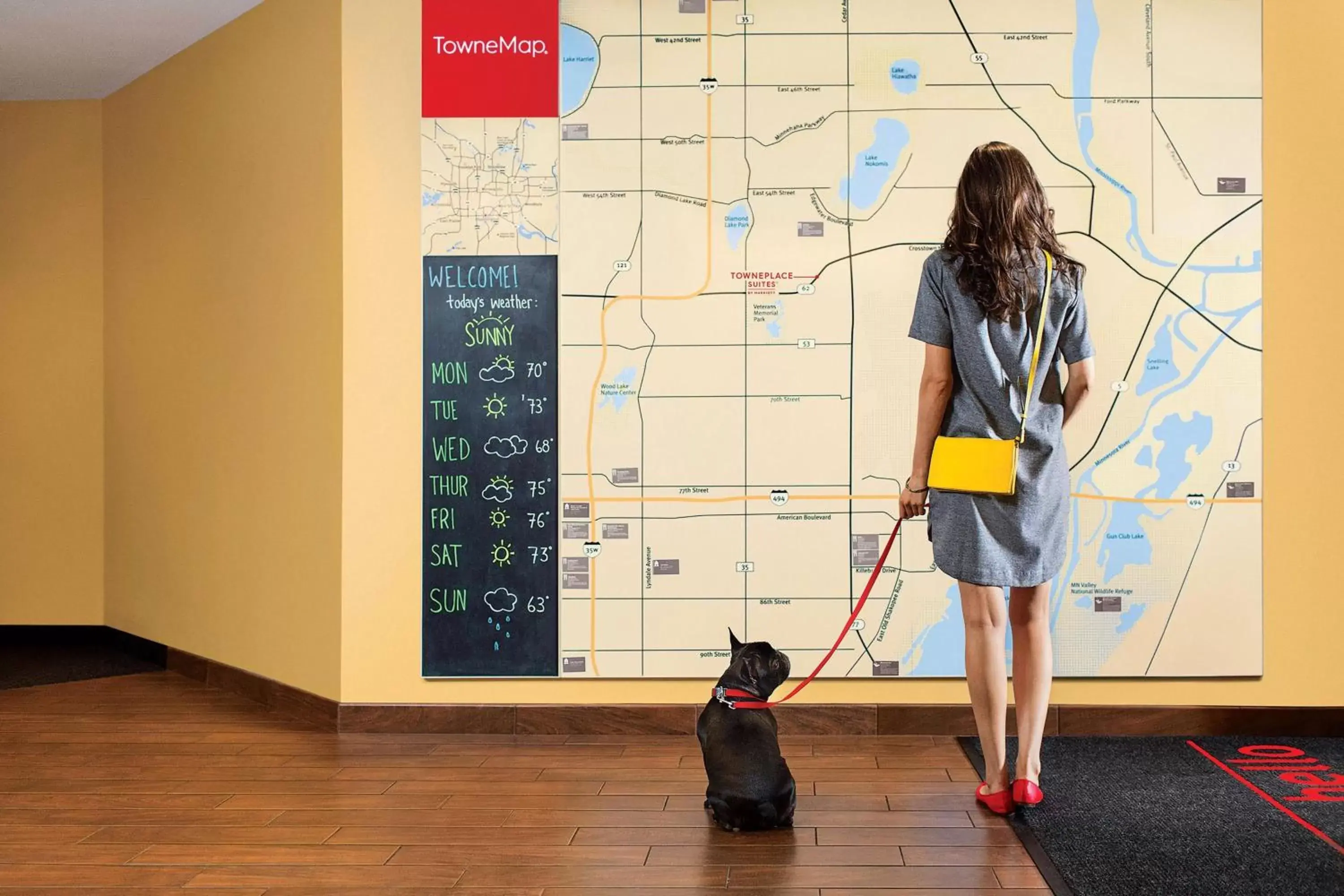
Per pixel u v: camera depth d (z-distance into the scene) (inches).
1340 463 141.2
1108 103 141.1
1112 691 141.6
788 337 143.3
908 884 91.8
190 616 185.6
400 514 146.0
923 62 142.4
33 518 215.8
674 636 143.8
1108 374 140.8
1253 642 140.9
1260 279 140.9
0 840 104.1
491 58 144.7
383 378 146.2
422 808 113.4
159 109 193.6
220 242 176.6
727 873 94.7
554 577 144.5
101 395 214.2
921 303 109.6
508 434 145.1
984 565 106.4
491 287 145.1
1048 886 91.2
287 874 94.9
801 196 143.4
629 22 143.6
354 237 146.6
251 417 168.4
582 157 144.3
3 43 183.0
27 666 192.4
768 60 143.3
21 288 215.3
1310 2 140.9
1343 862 95.3
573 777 124.6
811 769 126.8
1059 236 141.1
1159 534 141.1
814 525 143.3
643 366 144.3
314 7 153.2
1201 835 102.7
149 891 91.2
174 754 134.8
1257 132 140.9
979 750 134.8
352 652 146.2
